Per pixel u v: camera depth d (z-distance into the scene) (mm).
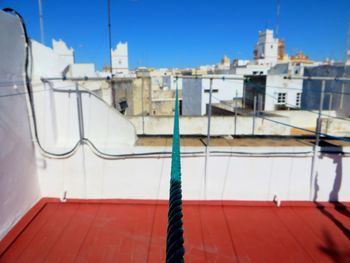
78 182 4520
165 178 4480
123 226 3953
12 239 3557
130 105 11242
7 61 3576
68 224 3973
